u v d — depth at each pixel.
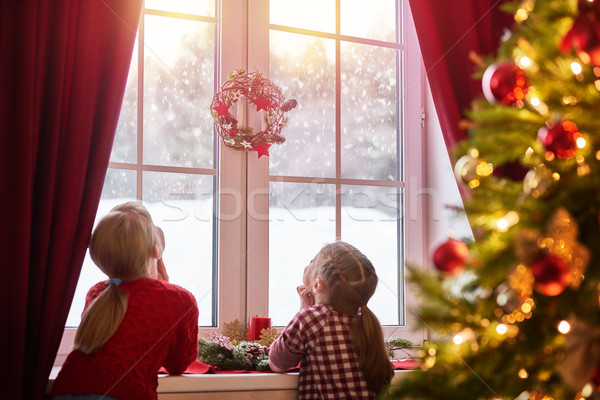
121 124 1.95
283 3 2.19
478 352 0.87
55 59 1.61
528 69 0.97
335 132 2.22
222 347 1.79
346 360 1.61
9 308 1.49
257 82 1.99
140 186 1.96
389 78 2.33
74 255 1.58
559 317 0.87
